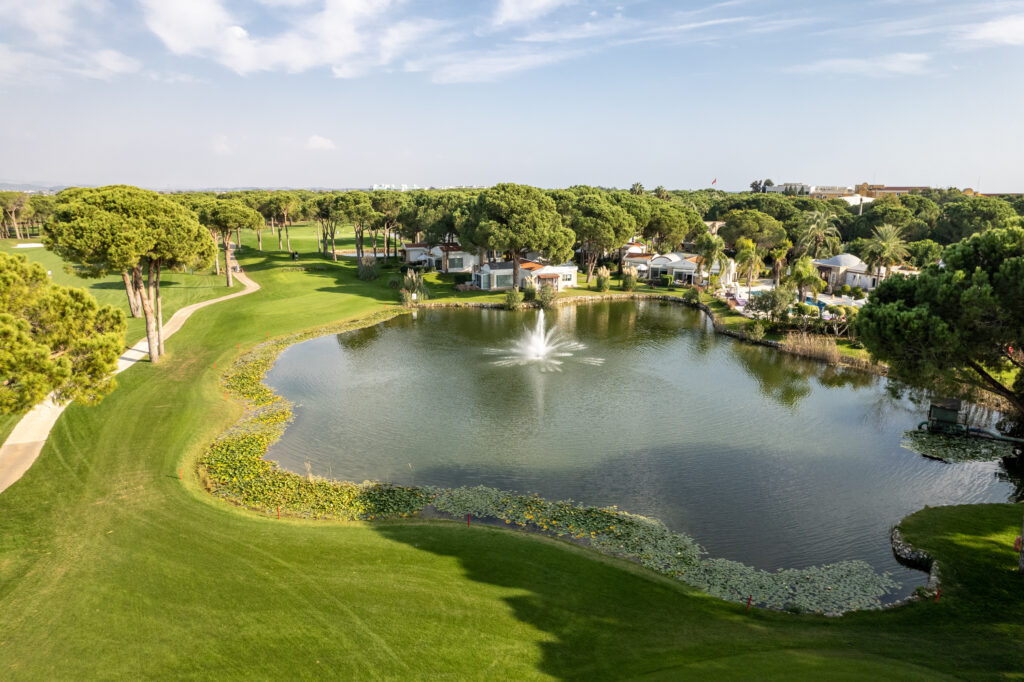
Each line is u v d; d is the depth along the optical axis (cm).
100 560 1953
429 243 9869
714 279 8438
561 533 2322
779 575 2062
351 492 2642
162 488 2542
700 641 1623
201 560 1966
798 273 6381
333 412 3688
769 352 5322
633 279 8531
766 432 3425
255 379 4266
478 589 1836
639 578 1980
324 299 7181
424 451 3125
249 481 2727
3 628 1603
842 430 3456
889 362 2247
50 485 2536
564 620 1702
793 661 1464
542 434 3366
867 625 1759
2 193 13025
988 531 2284
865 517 2492
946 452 3136
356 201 9469
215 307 6538
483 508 2509
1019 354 2095
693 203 17325
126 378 4034
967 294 1931
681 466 2966
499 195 7706
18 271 2097
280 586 1816
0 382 1883
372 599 1758
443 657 1509
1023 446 3203
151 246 4019
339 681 1415
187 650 1522
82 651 1516
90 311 2278
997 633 1661
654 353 5266
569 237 7769
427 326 6284
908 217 9988
